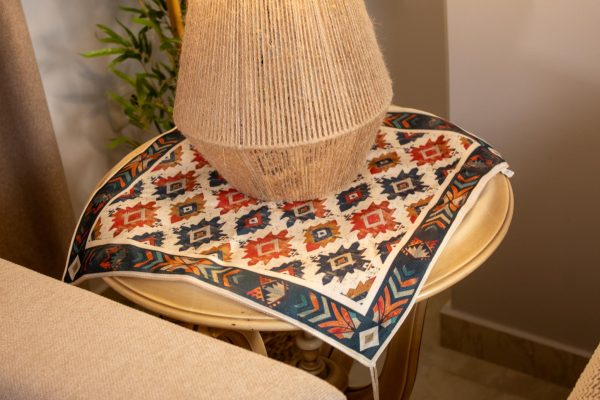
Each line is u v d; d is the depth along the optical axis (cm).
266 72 78
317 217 89
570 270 129
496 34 111
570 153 117
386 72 89
